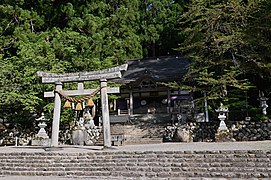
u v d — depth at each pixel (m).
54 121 12.37
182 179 8.27
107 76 12.18
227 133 16.19
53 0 22.27
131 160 9.67
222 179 8.02
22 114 19.22
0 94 15.84
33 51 17.28
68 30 20.09
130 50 26.64
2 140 19.45
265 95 19.48
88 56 19.59
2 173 10.23
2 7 19.92
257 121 16.67
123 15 22.70
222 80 15.68
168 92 26.05
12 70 16.73
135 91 26.91
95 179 9.02
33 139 17.16
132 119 24.34
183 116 20.62
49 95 13.02
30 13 20.92
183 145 12.55
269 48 15.30
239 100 19.00
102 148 12.12
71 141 17.34
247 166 8.45
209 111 21.02
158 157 9.54
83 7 22.20
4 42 19.78
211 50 16.70
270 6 15.80
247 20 16.52
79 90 12.55
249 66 16.03
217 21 16.55
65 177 9.55
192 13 17.11
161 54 35.84
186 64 28.02
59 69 16.70
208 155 9.02
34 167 10.28
